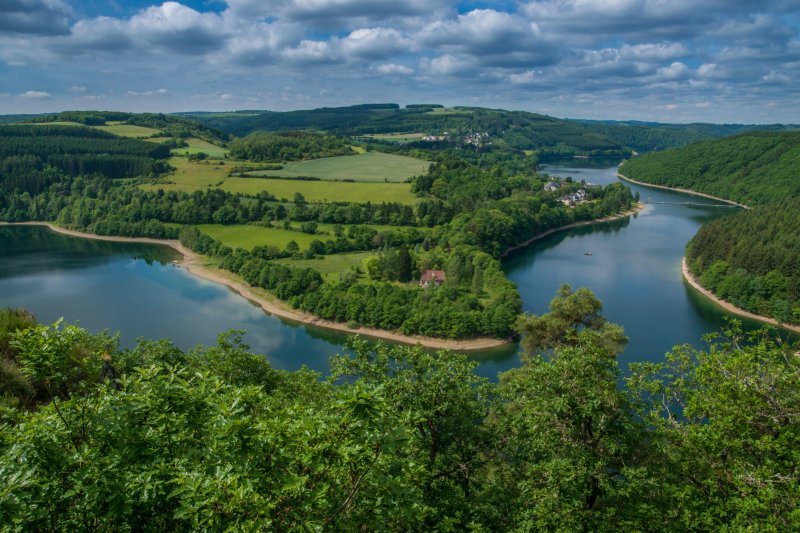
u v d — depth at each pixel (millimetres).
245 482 11305
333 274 133375
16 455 11852
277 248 150875
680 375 26422
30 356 13188
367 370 26172
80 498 12117
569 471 20578
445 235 162625
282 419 13828
